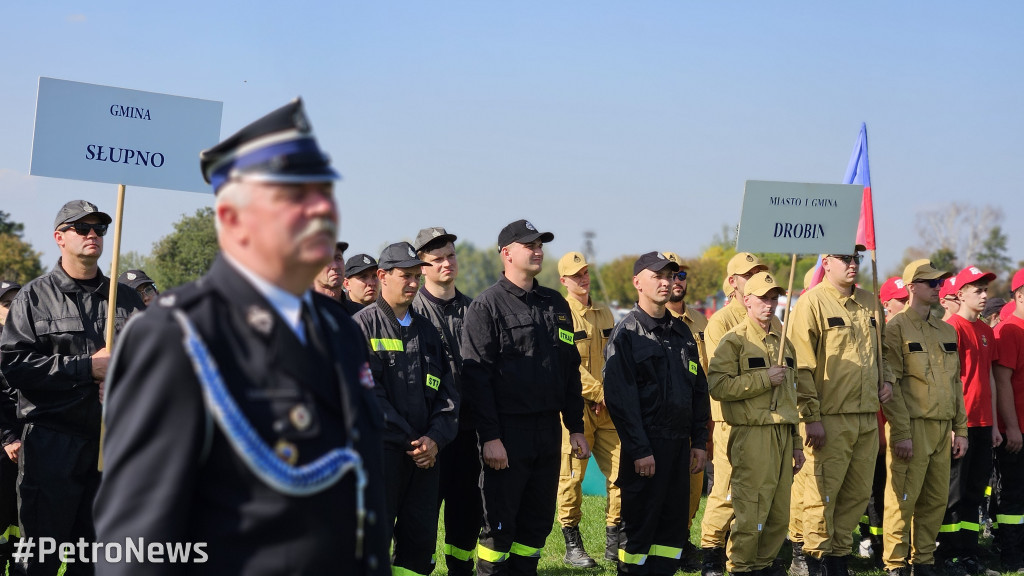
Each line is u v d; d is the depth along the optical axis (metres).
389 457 5.35
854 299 7.60
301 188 2.29
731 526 6.94
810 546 7.33
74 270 5.51
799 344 7.35
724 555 7.54
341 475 2.34
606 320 8.59
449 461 6.54
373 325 5.54
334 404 2.38
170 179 5.53
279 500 2.24
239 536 2.24
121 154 5.41
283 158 2.26
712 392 6.83
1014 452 8.52
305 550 2.27
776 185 7.17
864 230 8.58
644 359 6.30
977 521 8.41
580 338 8.27
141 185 5.45
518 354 6.12
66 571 5.39
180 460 2.18
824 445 7.32
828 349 7.37
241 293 2.31
